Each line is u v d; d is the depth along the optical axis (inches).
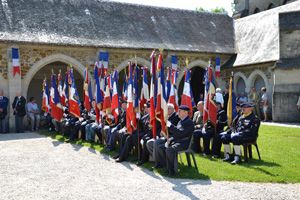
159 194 156.6
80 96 687.7
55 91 374.0
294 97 495.8
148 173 200.4
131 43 538.9
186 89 259.3
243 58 597.9
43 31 489.4
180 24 660.7
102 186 172.7
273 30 589.6
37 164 228.2
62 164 227.6
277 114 508.4
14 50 450.6
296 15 501.0
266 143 291.6
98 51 506.9
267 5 877.8
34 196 158.2
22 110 434.3
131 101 238.5
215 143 241.6
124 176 193.6
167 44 575.5
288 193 155.1
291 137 329.1
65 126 358.6
